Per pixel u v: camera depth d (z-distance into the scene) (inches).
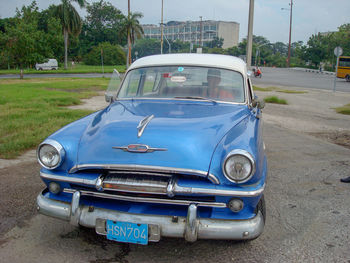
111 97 160.2
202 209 108.8
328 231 135.6
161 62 165.0
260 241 127.2
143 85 159.5
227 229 101.7
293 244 125.4
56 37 1328.7
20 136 261.7
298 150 259.3
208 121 123.4
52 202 113.9
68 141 115.3
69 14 1959.9
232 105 146.9
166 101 148.9
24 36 1175.0
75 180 108.6
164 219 102.6
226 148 106.3
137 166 103.3
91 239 126.7
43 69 2016.5
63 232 131.0
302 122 394.6
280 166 218.2
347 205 160.7
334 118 428.8
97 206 111.0
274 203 161.9
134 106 143.6
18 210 147.1
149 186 102.2
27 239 125.0
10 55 1215.6
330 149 264.2
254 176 102.7
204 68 158.7
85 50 3501.5
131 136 112.6
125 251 119.6
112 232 106.0
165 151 105.8
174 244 124.3
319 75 1847.9
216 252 119.5
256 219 105.2
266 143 281.7
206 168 102.7
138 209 107.1
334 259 116.0
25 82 970.7
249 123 127.6
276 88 888.9
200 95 151.9
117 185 104.0
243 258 116.0
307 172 207.2
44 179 114.7
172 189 100.6
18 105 429.7
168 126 117.4
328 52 2546.8
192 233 100.1
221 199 102.7
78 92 684.7
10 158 220.7
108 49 3051.2
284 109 499.8
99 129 121.0
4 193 164.1
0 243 121.5
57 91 661.9
